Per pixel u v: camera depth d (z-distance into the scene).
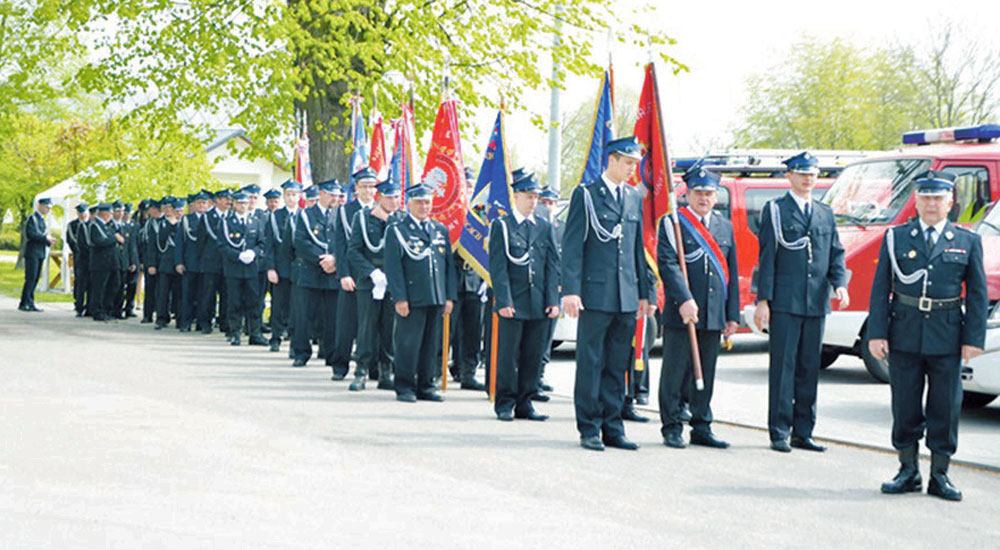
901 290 7.38
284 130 21.36
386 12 19.58
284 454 7.84
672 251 8.79
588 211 8.61
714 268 8.86
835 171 16.64
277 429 8.86
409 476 7.27
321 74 18.34
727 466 8.02
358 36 19.25
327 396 10.97
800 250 8.86
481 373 13.52
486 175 11.55
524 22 19.70
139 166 29.42
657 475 7.59
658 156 9.09
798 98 45.97
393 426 9.25
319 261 13.49
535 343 9.94
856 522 6.48
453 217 12.12
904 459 7.38
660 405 8.89
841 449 8.85
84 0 20.11
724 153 15.99
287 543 5.62
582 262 8.60
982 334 7.20
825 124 45.31
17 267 47.50
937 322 7.25
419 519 6.17
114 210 22.42
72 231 22.42
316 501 6.52
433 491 6.86
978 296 7.23
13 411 9.32
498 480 7.24
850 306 12.59
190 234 18.64
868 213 13.02
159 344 16.11
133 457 7.58
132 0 19.81
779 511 6.66
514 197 11.03
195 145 22.47
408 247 10.84
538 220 9.97
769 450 8.73
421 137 20.30
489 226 11.48
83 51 22.14
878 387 12.60
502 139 11.48
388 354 11.76
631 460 8.12
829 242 8.99
